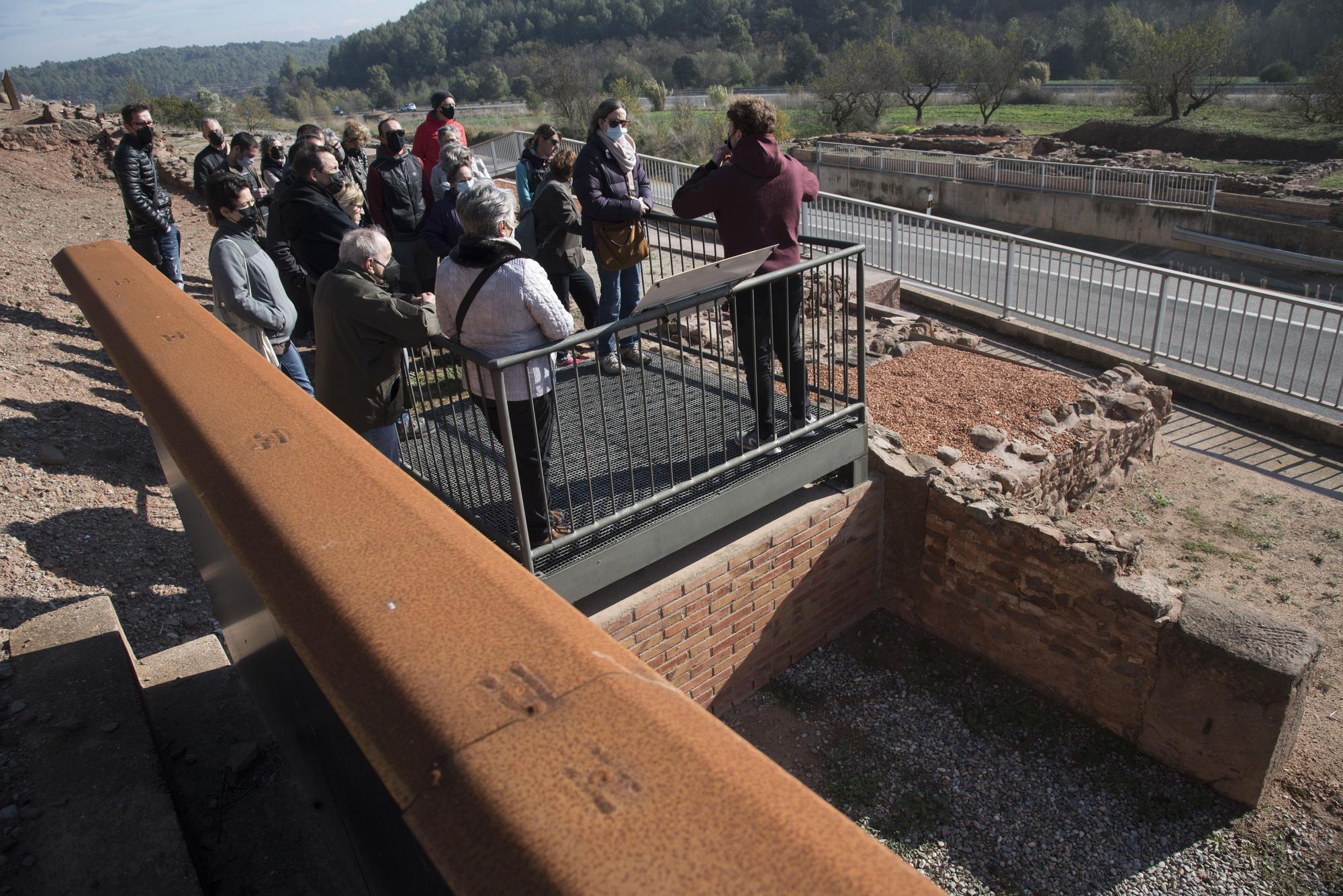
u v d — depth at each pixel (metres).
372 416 3.91
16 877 2.38
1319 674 5.59
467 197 3.53
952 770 5.18
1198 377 9.76
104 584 4.94
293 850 2.75
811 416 5.36
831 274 5.04
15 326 8.09
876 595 6.44
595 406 5.52
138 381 2.43
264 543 1.48
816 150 34.81
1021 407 7.82
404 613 1.21
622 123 5.48
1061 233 27.08
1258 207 23.31
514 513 4.07
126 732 2.85
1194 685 4.77
